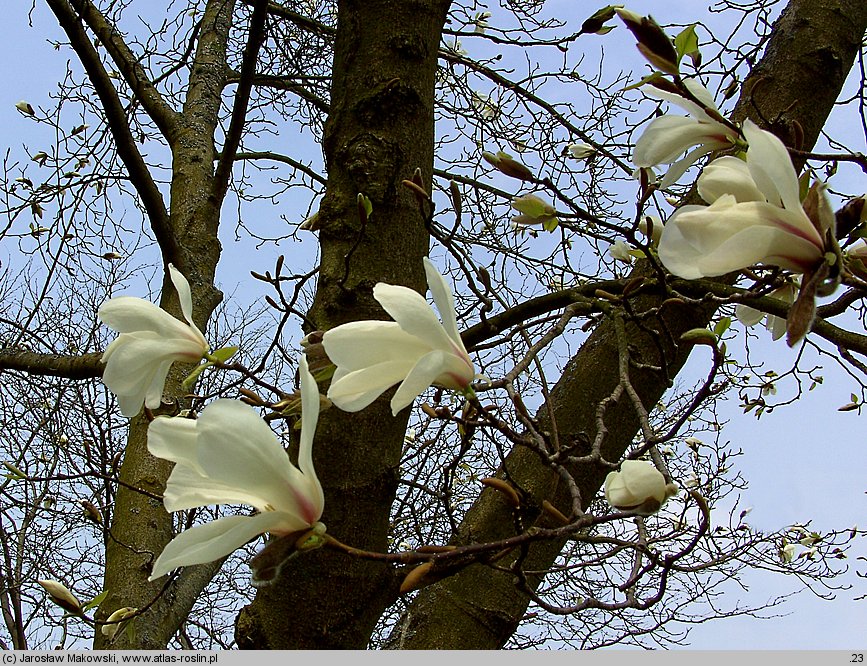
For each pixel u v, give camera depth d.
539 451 1.57
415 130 2.50
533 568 2.70
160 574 1.12
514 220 2.02
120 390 1.60
